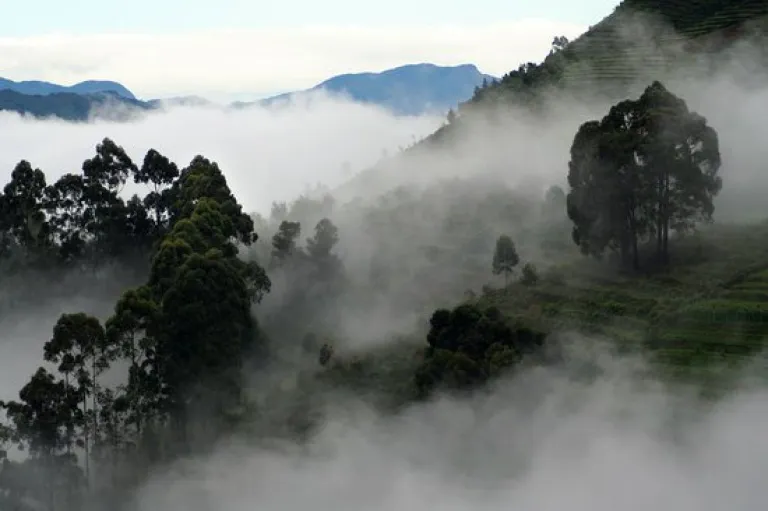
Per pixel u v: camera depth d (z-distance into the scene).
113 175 145.62
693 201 102.75
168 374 93.00
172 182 151.25
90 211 143.38
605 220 105.31
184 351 92.69
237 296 97.06
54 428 87.50
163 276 100.56
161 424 95.94
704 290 96.44
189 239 105.50
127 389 92.38
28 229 140.38
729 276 99.00
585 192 106.12
